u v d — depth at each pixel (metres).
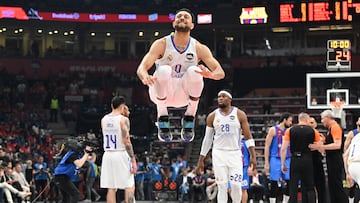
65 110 39.06
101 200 26.42
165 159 30.08
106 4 42.66
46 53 42.97
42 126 37.66
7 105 39.00
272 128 15.70
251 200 22.72
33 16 39.44
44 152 33.12
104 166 12.36
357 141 11.66
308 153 12.84
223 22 37.78
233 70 42.66
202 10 38.31
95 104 40.78
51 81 41.59
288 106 38.06
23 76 41.16
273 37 43.44
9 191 20.80
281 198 16.31
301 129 12.84
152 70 32.00
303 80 41.47
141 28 42.78
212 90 41.91
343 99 22.97
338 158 13.48
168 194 27.08
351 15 34.84
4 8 38.91
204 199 25.11
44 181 24.20
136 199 27.36
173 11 40.31
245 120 12.04
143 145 35.31
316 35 42.97
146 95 41.66
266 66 42.16
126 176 12.32
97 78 42.56
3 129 35.09
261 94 41.88
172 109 36.53
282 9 36.47
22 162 28.53
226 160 11.89
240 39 43.75
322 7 35.47
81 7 40.34
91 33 44.41
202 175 25.03
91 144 14.50
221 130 11.90
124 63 43.56
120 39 44.84
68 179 14.35
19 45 43.72
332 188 13.57
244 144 15.27
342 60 23.78
